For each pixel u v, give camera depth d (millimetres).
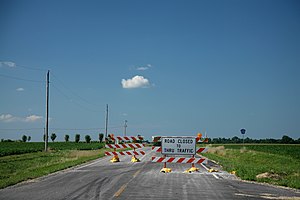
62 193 12945
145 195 12578
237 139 108812
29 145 89000
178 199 11859
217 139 107750
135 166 25703
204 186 15195
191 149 21484
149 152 48281
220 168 24688
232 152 45625
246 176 18250
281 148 60938
